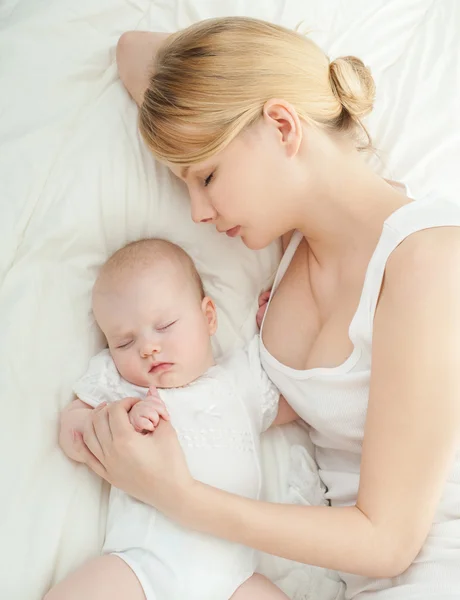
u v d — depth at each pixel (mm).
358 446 1104
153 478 966
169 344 1130
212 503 953
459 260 928
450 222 958
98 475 1121
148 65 1223
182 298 1160
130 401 1039
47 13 1291
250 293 1292
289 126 1013
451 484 1005
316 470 1201
